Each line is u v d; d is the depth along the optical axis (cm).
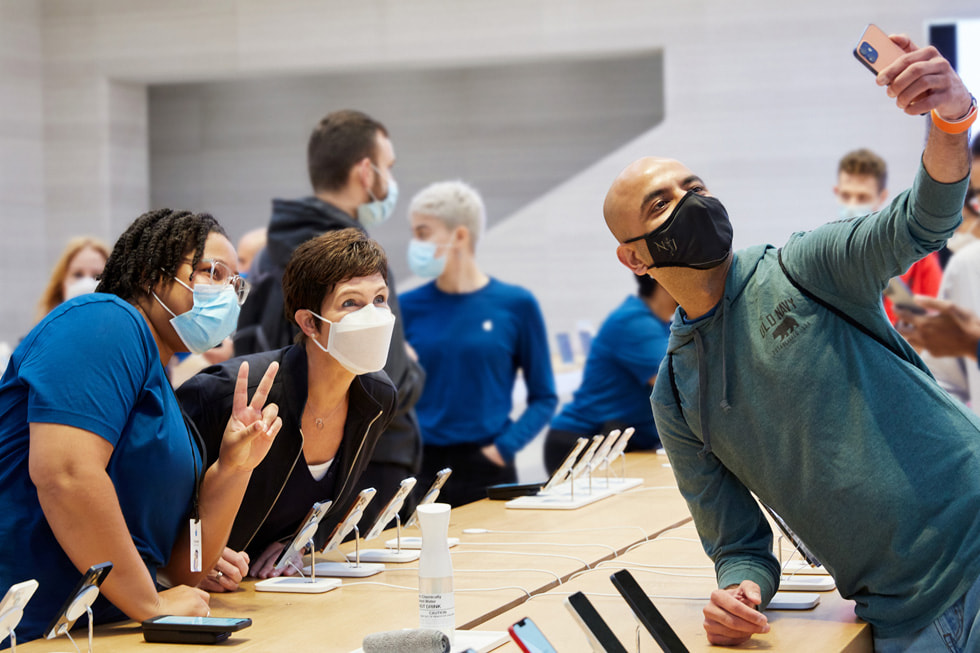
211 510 186
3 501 165
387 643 142
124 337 167
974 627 158
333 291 201
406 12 690
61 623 145
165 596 173
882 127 639
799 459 169
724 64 657
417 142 793
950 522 162
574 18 672
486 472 369
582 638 159
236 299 189
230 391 202
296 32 706
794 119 650
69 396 159
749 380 172
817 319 168
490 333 373
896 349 172
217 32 720
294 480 214
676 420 184
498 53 680
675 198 172
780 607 183
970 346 328
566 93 773
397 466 309
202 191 827
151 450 172
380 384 220
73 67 747
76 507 158
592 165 764
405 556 222
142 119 778
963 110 148
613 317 378
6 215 741
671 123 667
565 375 582
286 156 814
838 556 171
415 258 373
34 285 752
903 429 165
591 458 291
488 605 178
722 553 185
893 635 168
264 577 208
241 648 156
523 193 780
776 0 650
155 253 182
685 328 178
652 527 249
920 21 629
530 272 705
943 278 408
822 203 647
